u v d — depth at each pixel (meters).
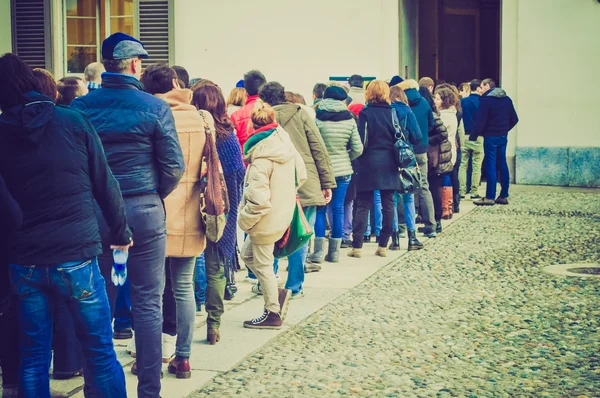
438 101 17.22
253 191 8.66
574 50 22.33
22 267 5.60
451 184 17.83
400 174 13.05
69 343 7.48
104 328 5.82
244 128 10.88
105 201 5.82
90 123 5.81
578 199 20.02
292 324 9.35
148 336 6.51
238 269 12.57
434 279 11.59
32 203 5.53
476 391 7.12
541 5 22.47
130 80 6.46
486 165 19.17
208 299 8.57
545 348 8.34
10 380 7.00
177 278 7.48
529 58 22.67
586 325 9.13
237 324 9.41
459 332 8.95
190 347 7.56
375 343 8.59
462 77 27.97
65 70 20.25
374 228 15.03
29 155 5.50
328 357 8.15
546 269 12.05
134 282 6.49
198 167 7.36
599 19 22.08
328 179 10.98
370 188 13.02
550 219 16.83
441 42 26.80
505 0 22.84
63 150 5.57
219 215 7.30
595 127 22.33
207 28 20.39
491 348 8.37
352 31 20.00
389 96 13.16
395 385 7.31
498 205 19.19
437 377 7.52
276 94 11.02
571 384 7.27
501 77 23.02
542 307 9.93
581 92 22.34
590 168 22.34
